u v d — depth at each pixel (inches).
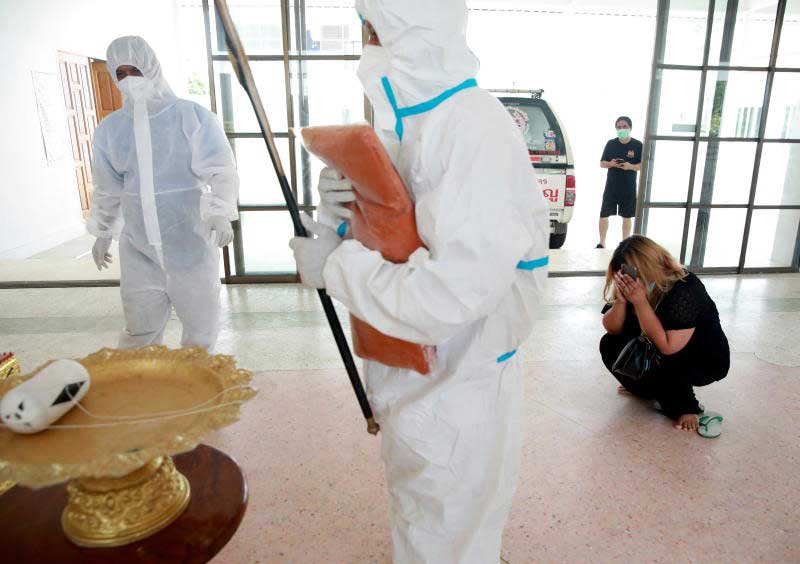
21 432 33.1
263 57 150.9
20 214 203.0
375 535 64.1
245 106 154.1
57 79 228.4
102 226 94.0
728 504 69.0
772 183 174.2
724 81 164.4
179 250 87.4
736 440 82.8
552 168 203.9
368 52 38.3
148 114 84.0
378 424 45.6
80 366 36.8
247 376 38.6
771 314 136.9
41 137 216.4
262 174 158.4
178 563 33.5
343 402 93.3
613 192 217.9
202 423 32.8
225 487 40.2
